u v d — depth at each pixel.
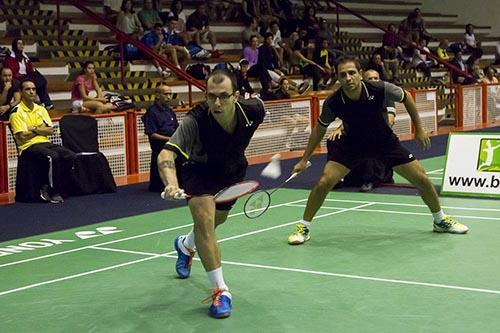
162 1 21.69
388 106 7.78
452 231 7.96
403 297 5.78
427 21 29.73
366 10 27.50
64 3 19.25
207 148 5.58
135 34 18.83
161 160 5.39
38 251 7.76
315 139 7.69
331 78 20.95
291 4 23.88
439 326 5.09
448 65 22.31
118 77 17.84
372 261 6.90
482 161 10.18
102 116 12.94
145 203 10.58
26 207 10.48
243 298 5.88
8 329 5.31
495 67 28.09
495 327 5.05
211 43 20.70
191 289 6.21
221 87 5.31
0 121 11.98
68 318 5.52
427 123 19.55
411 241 7.66
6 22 17.77
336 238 7.89
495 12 30.06
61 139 11.43
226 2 22.70
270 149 15.75
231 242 7.83
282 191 11.18
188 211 9.83
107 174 11.58
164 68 18.41
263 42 20.25
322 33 23.12
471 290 5.91
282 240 7.87
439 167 13.41
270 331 5.11
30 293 6.21
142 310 5.67
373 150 7.68
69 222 9.33
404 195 10.45
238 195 5.42
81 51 18.09
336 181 7.64
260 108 5.65
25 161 10.86
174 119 11.73
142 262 7.17
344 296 5.85
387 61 23.27
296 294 5.95
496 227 8.24
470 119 21.08
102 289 6.27
